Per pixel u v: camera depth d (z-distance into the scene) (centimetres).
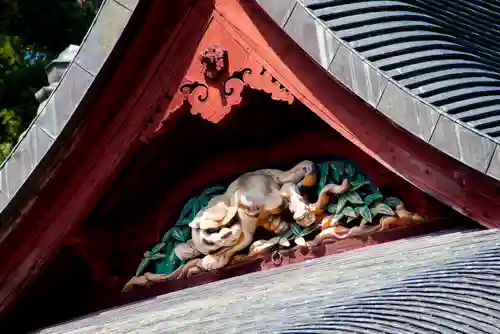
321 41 1045
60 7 2611
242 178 1196
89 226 1240
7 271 1209
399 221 1121
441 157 1018
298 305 912
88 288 1283
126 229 1270
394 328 788
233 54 1122
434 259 943
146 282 1249
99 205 1241
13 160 1159
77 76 1132
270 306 942
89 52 1127
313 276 1038
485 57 1228
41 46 2589
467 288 838
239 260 1192
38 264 1205
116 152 1172
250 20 1112
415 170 1038
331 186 1148
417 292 852
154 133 1163
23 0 2558
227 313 966
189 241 1227
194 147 1225
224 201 1194
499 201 1005
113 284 1270
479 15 1320
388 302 843
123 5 1105
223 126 1194
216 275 1211
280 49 1099
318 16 1050
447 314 796
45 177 1161
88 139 1162
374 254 1055
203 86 1139
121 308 1217
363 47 1034
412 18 1120
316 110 1084
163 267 1253
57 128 1141
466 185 1015
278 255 1174
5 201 1162
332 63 1038
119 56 1121
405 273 921
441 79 1025
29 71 2442
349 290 914
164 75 1148
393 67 1025
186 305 1080
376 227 1131
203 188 1245
